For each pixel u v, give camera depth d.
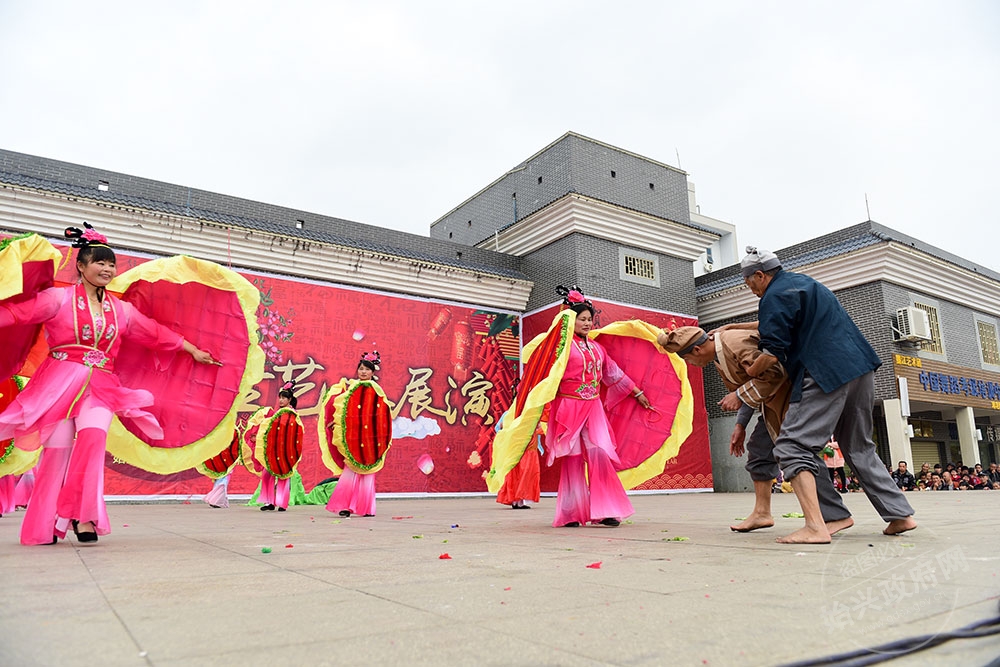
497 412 15.52
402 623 1.69
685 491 16.14
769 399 3.97
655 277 17.16
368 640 1.51
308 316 13.50
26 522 3.76
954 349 17.02
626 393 5.96
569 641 1.49
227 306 4.66
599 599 2.00
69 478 3.81
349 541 4.08
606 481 5.34
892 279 15.66
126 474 11.35
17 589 2.23
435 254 16.27
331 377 13.53
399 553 3.35
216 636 1.56
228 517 7.34
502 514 7.87
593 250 16.19
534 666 1.31
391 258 14.38
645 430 6.05
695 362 4.29
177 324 4.52
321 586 2.28
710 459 16.97
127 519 6.94
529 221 16.75
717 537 4.07
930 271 16.41
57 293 3.90
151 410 4.41
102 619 1.74
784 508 8.11
